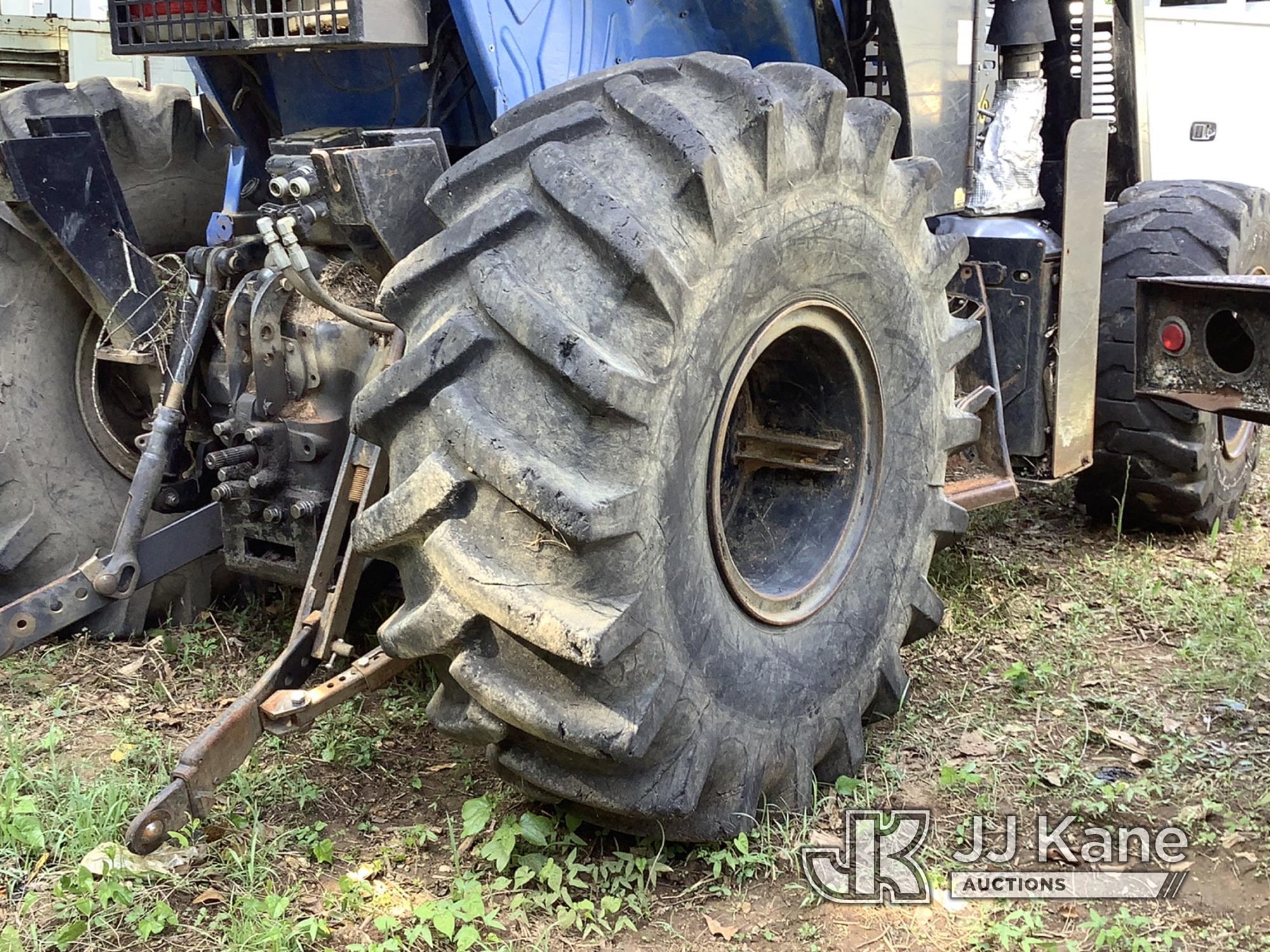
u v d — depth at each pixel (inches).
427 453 95.7
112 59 303.6
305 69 135.1
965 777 124.6
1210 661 154.3
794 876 110.7
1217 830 119.0
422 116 131.6
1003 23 173.3
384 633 100.0
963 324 137.8
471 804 111.4
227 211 141.6
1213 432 192.5
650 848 111.5
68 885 102.0
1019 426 175.5
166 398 130.6
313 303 121.5
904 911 106.3
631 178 98.0
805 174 107.6
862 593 124.3
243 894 102.6
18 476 145.6
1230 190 196.5
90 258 138.2
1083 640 161.9
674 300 95.4
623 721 96.0
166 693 137.3
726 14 139.9
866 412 123.7
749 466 129.6
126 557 126.0
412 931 98.6
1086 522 210.2
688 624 101.7
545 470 91.1
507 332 92.6
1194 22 412.5
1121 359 189.3
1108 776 129.3
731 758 108.3
